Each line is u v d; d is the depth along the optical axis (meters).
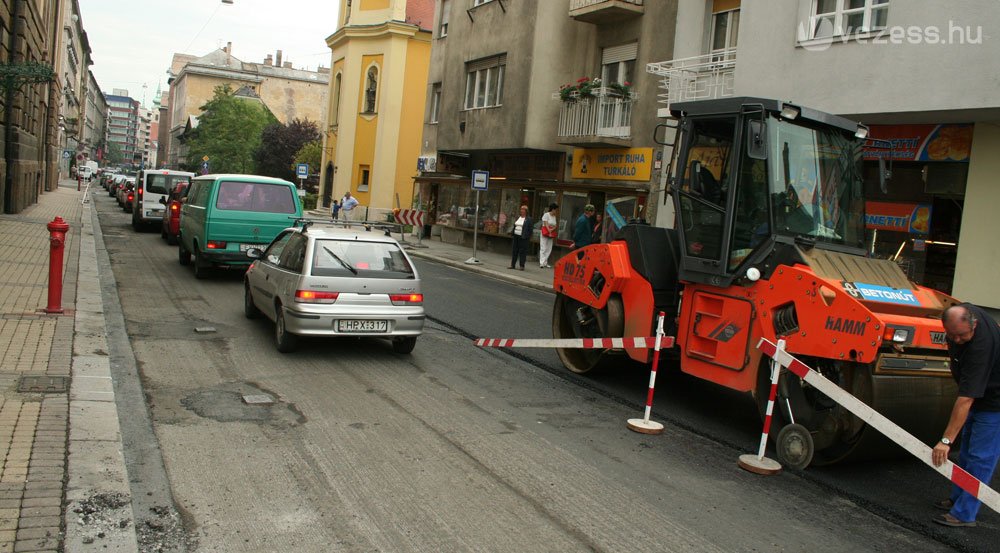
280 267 9.41
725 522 4.96
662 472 5.84
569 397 7.98
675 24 19.58
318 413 6.68
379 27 42.84
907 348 5.96
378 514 4.69
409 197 43.66
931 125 12.78
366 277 8.79
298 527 4.45
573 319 9.34
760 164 6.83
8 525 4.04
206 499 4.75
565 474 5.62
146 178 24.47
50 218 24.23
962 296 12.24
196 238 14.45
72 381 6.77
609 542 4.51
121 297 11.91
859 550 4.68
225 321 10.57
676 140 7.87
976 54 11.02
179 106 117.62
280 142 61.03
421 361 9.07
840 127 7.23
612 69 22.28
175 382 7.36
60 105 57.12
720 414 7.70
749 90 14.49
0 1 20.12
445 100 28.78
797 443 6.08
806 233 6.77
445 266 22.30
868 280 6.46
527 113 23.33
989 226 11.93
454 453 5.90
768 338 6.52
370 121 43.69
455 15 28.45
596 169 21.89
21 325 8.75
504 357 9.74
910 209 13.26
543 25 23.27
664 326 7.94
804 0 13.48
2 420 5.58
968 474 4.93
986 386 5.05
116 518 4.30
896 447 6.11
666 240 8.22
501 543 4.39
